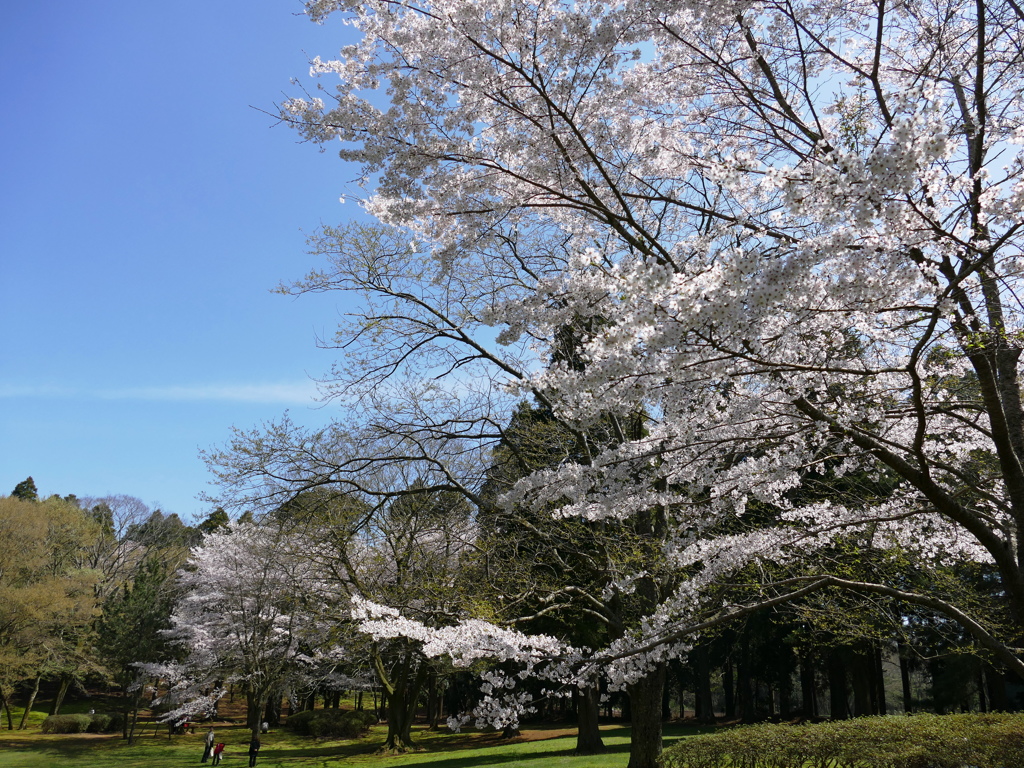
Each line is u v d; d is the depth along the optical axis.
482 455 13.01
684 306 2.86
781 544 5.57
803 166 4.22
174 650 28.53
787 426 4.80
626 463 4.91
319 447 11.93
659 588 8.80
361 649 15.05
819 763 8.07
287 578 17.17
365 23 5.27
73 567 33.41
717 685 35.84
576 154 4.99
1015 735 7.03
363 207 6.11
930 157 2.73
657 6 4.68
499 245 6.67
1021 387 5.48
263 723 30.91
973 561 6.85
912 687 32.94
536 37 4.73
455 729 5.18
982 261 3.40
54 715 30.62
